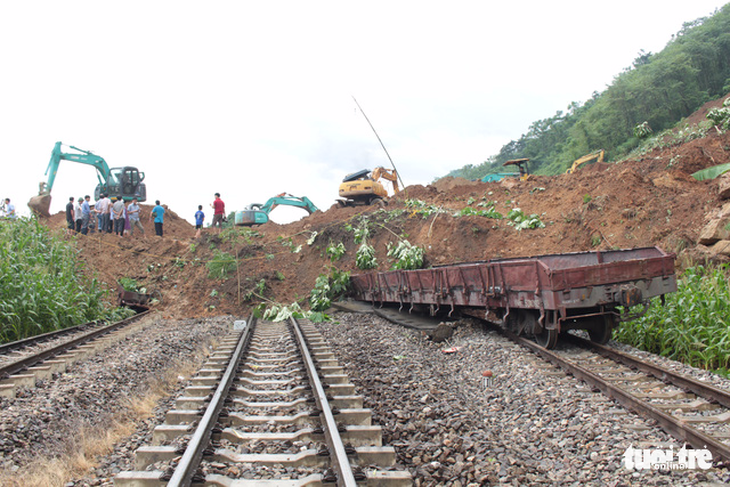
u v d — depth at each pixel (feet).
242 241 78.64
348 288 66.64
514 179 78.79
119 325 48.03
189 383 25.04
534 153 363.15
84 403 22.04
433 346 35.53
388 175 106.63
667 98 186.80
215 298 66.80
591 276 28.58
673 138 108.78
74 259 56.08
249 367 27.50
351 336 40.42
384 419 18.78
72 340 34.58
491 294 34.50
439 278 42.06
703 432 16.05
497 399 22.63
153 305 65.98
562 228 58.44
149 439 17.39
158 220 82.28
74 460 15.56
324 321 53.16
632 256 34.37
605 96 215.51
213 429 16.35
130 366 28.50
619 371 24.41
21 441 17.08
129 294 59.98
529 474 14.33
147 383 25.34
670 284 30.42
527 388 23.04
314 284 69.36
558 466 15.11
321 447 14.99
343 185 96.89
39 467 15.08
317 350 31.81
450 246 63.10
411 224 71.97
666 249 47.01
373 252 69.56
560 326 30.09
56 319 41.50
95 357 32.37
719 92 192.85
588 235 54.80
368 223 74.74
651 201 53.93
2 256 41.34
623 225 53.26
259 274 69.56
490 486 13.62
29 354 31.30
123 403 22.21
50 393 22.95
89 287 55.01
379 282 55.36
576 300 28.32
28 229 51.39
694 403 19.03
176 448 15.06
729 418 17.28
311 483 12.77
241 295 66.54
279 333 42.80
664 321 28.86
